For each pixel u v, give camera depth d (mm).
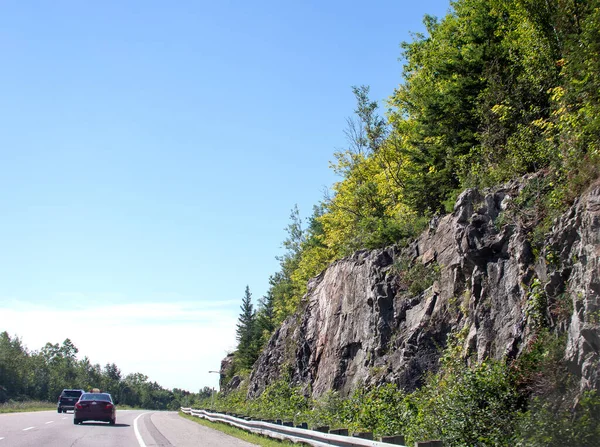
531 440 9914
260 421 20797
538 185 15633
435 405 13688
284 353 41062
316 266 53375
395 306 22234
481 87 25438
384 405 17453
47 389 129375
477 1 27594
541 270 14039
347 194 40875
